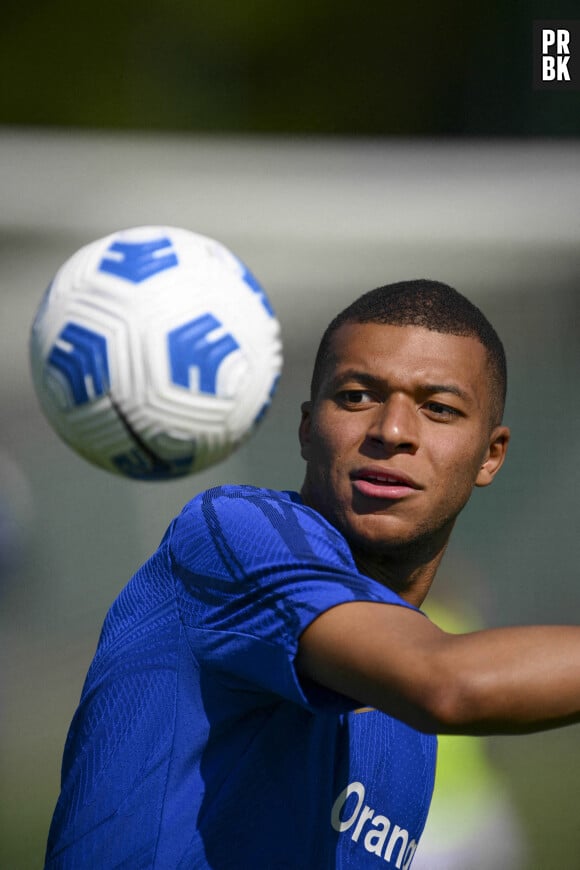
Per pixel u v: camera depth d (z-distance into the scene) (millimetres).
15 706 23750
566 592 24312
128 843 7957
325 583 7074
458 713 6387
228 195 21938
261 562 7375
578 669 6441
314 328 23266
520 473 24203
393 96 48844
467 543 24281
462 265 23000
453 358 8531
